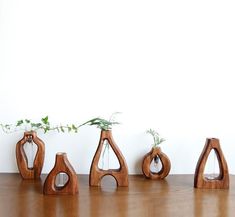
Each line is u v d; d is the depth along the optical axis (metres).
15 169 1.14
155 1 1.10
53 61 1.11
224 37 1.11
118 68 1.11
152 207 0.83
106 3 1.10
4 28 1.09
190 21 1.11
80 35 1.10
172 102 1.12
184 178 1.10
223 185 0.99
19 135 1.12
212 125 1.13
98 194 0.93
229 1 1.11
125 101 1.12
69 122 1.12
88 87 1.12
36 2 1.09
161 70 1.12
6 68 1.10
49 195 0.91
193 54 1.12
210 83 1.12
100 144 1.01
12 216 0.76
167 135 1.13
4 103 1.11
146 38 1.11
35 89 1.11
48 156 1.13
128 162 1.14
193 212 0.80
